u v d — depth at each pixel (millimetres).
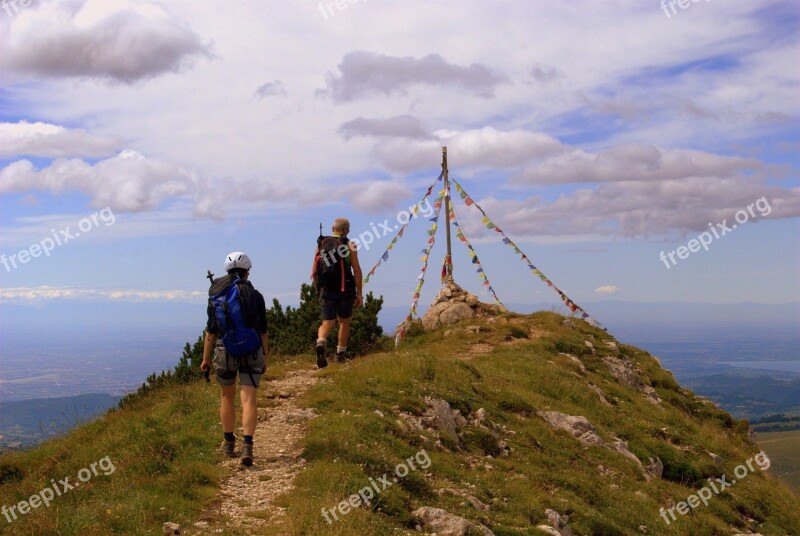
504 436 14336
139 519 7801
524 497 11180
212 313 9969
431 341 24219
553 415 16562
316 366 18188
